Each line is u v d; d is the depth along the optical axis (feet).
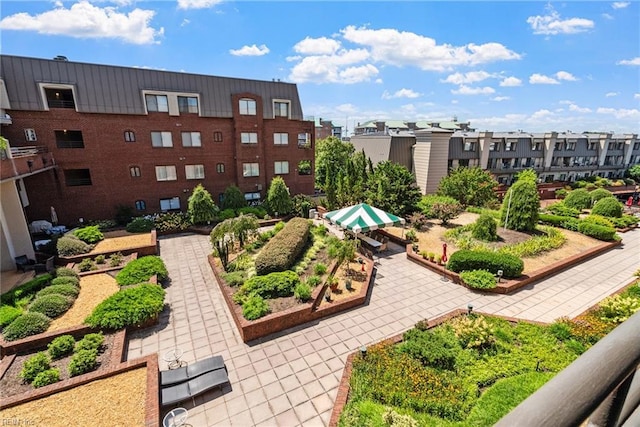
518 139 137.80
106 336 33.27
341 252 45.73
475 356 28.86
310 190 105.40
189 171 85.35
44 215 70.49
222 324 36.96
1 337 32.45
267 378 28.86
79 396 24.67
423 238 63.05
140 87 75.87
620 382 3.46
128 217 76.74
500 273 43.88
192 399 26.58
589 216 71.67
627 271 49.90
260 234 62.64
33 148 64.95
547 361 28.09
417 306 40.16
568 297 42.09
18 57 64.64
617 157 169.27
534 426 2.76
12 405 23.76
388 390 24.79
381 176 77.66
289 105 95.71
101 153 73.92
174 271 51.67
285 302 38.24
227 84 86.84
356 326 36.19
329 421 24.27
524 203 63.10
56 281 42.01
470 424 21.76
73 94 68.95
